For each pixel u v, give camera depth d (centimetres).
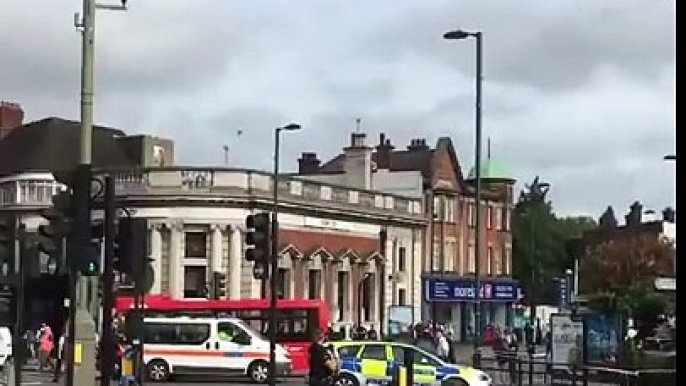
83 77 2075
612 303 5334
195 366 4050
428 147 8544
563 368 3397
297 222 6588
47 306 4228
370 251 7219
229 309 4691
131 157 7800
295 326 4572
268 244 2430
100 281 2234
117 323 3616
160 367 4053
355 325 6681
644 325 5331
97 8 2109
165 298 4981
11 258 2009
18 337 2273
